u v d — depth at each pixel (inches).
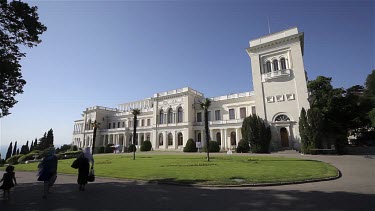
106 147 2480.3
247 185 448.5
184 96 2245.3
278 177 520.1
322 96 1590.8
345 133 1443.2
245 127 1579.7
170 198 357.1
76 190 437.4
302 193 373.1
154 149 2292.1
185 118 2180.1
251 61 1795.0
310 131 1291.8
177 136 2204.7
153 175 608.1
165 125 2300.7
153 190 426.9
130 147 2321.6
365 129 1796.3
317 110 1310.3
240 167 725.3
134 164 941.2
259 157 1083.3
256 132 1498.5
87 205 319.6
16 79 631.2
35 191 437.4
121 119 3011.8
